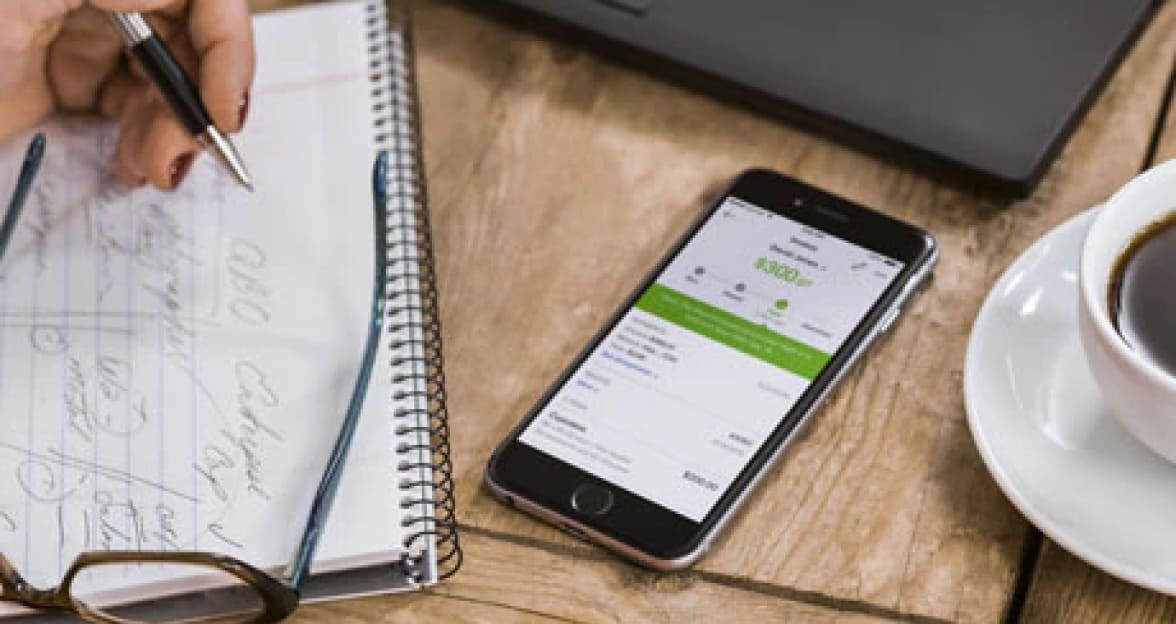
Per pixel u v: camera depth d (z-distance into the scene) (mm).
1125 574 673
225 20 848
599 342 799
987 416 735
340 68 931
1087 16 902
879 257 818
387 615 725
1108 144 889
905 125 869
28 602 700
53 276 841
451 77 950
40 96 902
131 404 783
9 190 879
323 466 753
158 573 708
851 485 755
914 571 725
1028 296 776
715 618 715
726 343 791
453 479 767
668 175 893
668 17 931
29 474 759
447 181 896
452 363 812
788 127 910
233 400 782
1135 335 701
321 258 841
